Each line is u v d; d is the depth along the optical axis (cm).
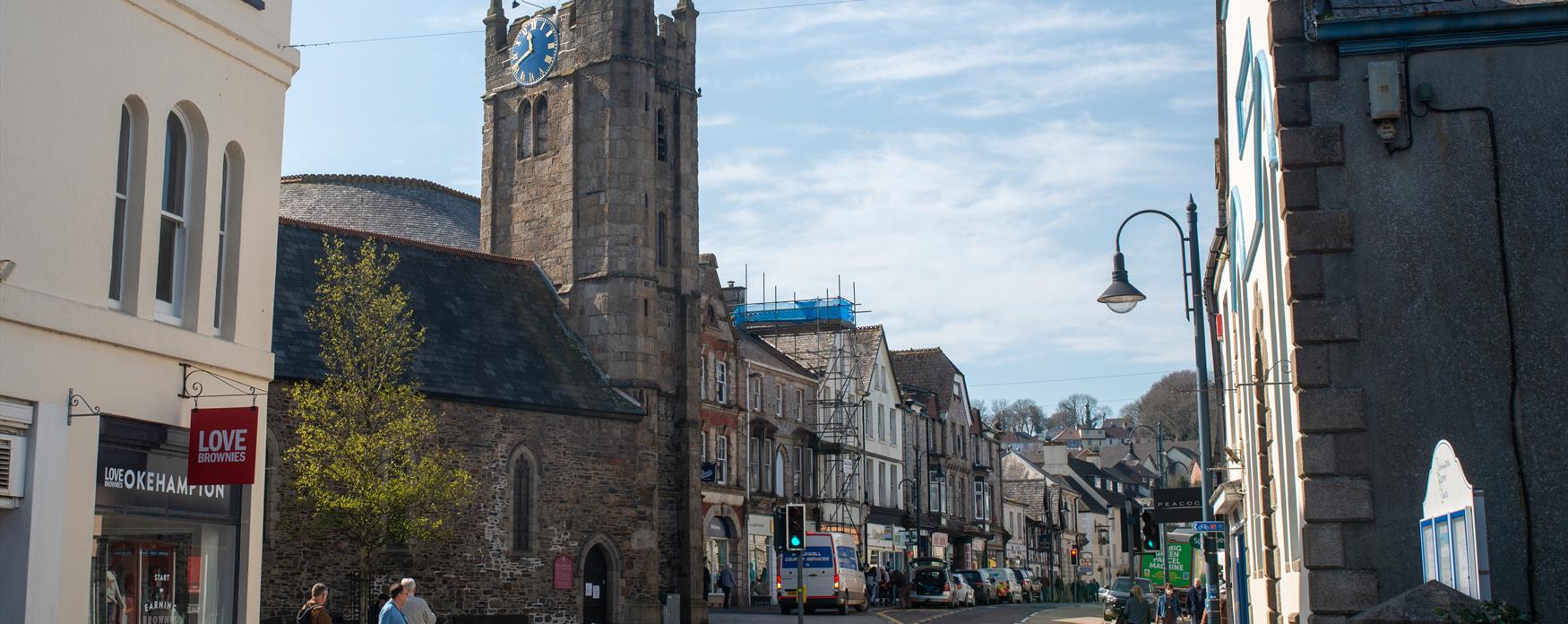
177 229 1769
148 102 1683
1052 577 10644
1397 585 1477
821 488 7194
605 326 4775
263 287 1912
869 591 6800
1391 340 1511
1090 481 13138
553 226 5000
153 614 1703
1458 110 1529
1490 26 1520
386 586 3797
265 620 3516
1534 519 1453
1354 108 1548
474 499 4056
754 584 6359
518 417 4231
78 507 1552
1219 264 3000
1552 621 1432
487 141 5247
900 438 8412
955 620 5003
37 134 1509
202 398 1772
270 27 1930
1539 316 1489
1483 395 1488
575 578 4316
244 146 1870
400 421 3472
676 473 4938
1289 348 1614
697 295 5119
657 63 5125
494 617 3991
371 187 5834
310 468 3388
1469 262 1509
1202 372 2683
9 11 1477
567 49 5072
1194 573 5116
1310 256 1534
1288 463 1722
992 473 10306
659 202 5078
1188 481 12069
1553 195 1504
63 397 1537
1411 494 1486
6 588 1469
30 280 1493
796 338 7700
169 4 1719
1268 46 1628
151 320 1678
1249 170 2019
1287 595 1808
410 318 4212
